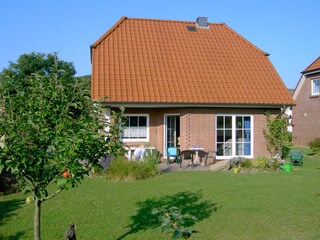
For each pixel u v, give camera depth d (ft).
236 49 71.72
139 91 56.49
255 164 51.01
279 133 60.90
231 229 24.43
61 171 15.74
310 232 23.88
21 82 18.56
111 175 42.52
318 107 95.45
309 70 97.04
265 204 30.91
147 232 23.88
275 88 64.03
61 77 18.28
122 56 62.80
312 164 59.16
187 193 34.99
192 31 73.87
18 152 15.31
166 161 59.00
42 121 16.71
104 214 28.02
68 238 18.63
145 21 73.36
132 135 59.57
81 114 17.85
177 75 61.57
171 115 60.23
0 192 34.60
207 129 58.80
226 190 36.27
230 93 60.54
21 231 24.13
